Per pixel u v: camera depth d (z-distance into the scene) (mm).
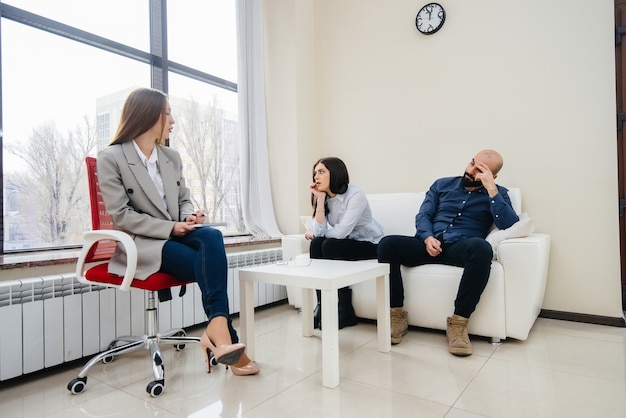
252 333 1792
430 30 2891
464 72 2771
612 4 2293
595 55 2336
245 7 3219
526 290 1878
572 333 2137
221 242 1583
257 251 2781
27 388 1566
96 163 1668
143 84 2736
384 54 3139
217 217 3166
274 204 3418
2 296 1551
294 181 3297
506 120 2613
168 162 1833
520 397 1380
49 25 2207
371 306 2270
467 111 2762
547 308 2484
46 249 2168
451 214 2244
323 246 2266
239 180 3363
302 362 1764
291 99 3303
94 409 1358
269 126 3445
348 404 1347
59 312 1710
